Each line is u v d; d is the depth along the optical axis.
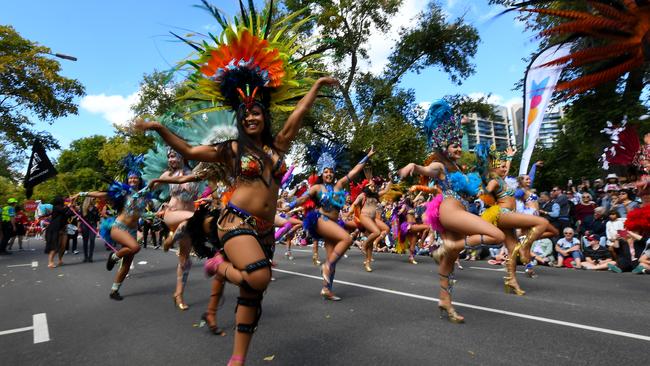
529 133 8.20
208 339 3.75
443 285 4.18
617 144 8.62
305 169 6.75
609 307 4.60
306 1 21.84
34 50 17.66
